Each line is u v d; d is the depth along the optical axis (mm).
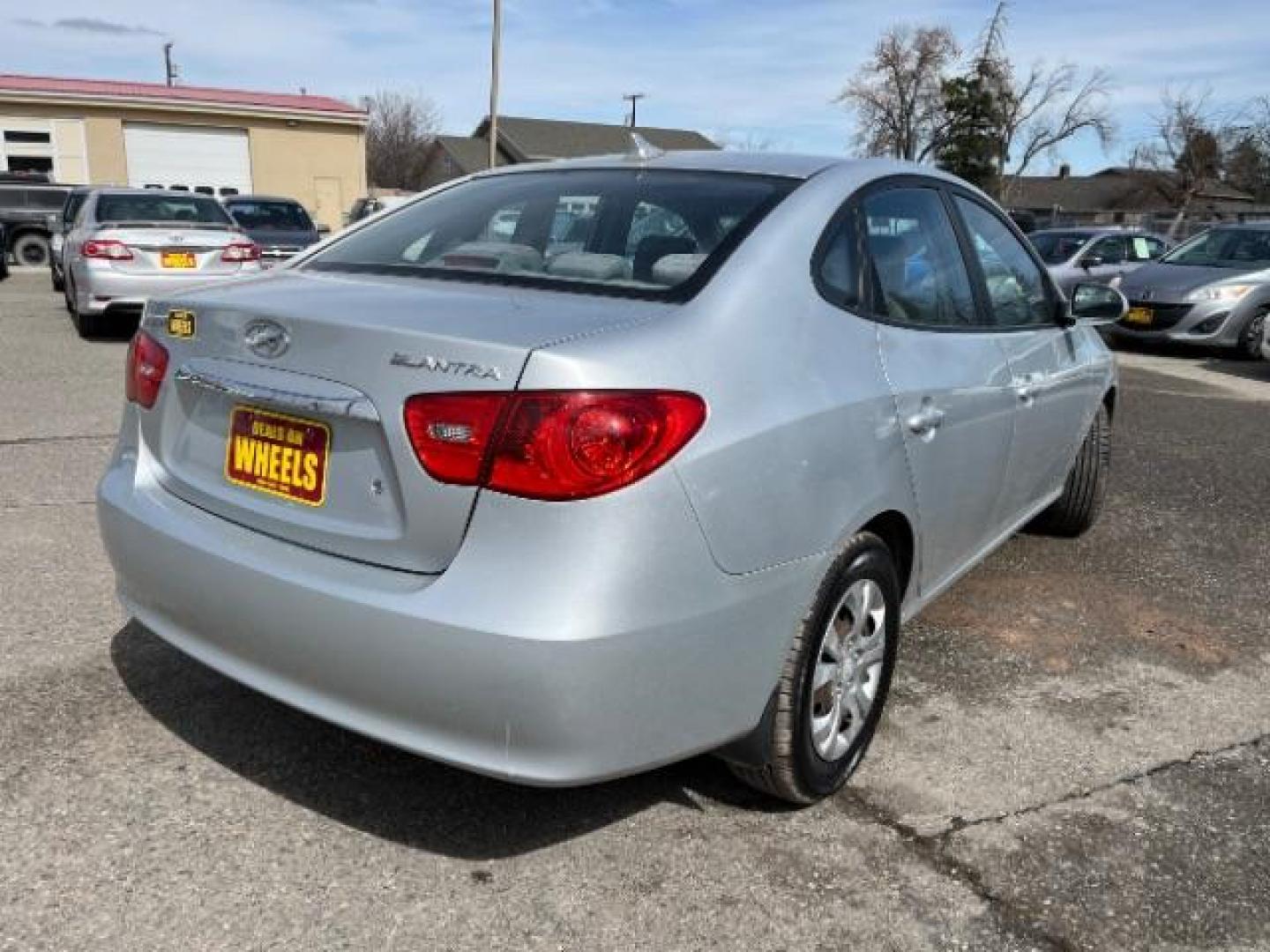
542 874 2395
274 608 2227
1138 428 7855
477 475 2016
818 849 2527
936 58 55031
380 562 2162
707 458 2119
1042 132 54469
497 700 2004
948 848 2553
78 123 29672
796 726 2461
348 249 3117
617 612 2004
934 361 2939
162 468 2648
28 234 22156
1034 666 3588
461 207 3201
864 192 2957
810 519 2354
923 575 3084
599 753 2068
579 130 58719
